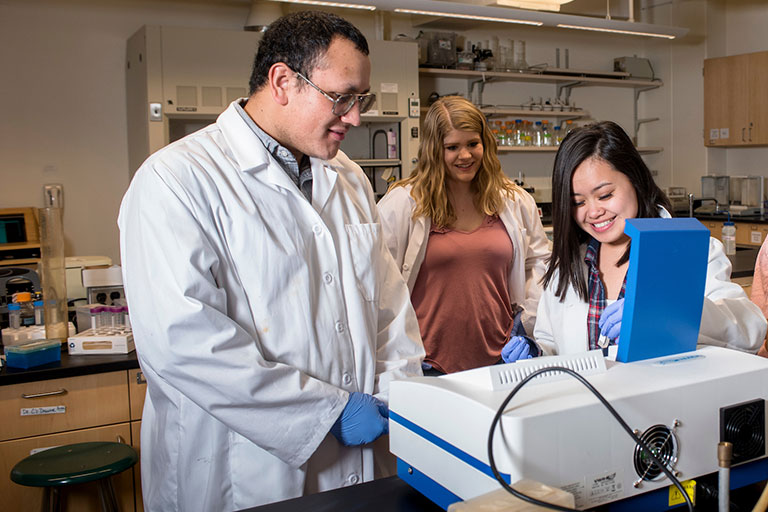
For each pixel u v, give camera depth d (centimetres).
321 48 127
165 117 423
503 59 581
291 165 146
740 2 642
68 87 461
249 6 505
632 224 98
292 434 131
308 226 144
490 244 233
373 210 169
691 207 528
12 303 243
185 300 124
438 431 93
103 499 204
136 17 475
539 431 81
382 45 479
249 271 134
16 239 432
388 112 486
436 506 97
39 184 458
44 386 208
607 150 127
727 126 619
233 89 437
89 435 215
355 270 151
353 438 134
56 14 453
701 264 103
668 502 93
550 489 78
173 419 140
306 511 97
